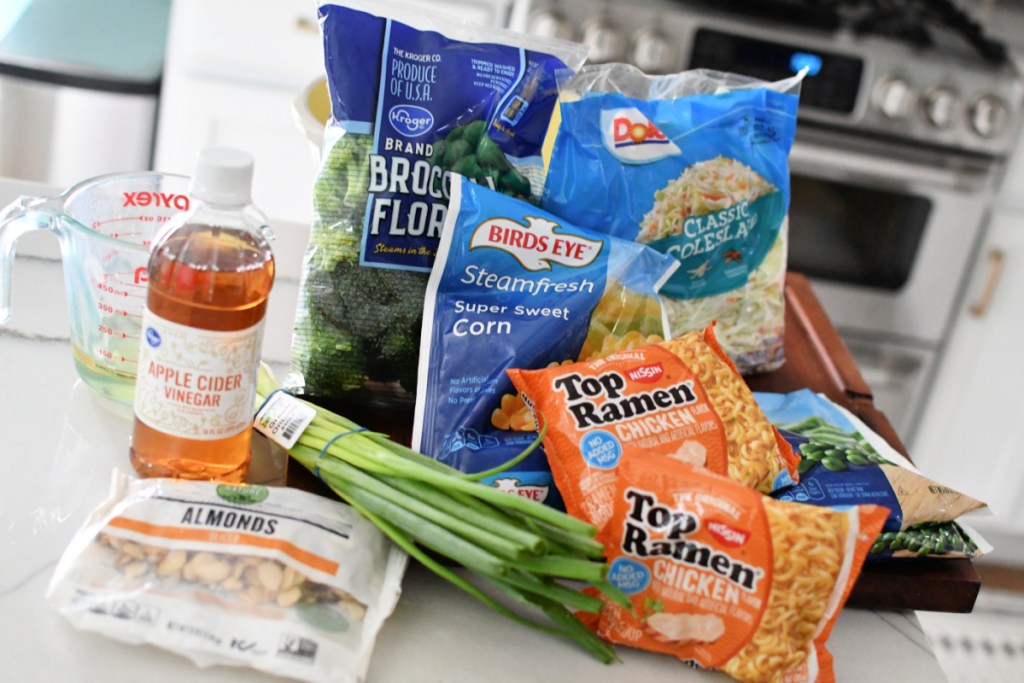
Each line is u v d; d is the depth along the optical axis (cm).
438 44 86
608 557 71
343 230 85
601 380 78
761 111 98
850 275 199
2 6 195
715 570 69
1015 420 205
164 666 64
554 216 87
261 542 69
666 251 95
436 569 71
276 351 99
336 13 83
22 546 70
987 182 192
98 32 195
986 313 201
